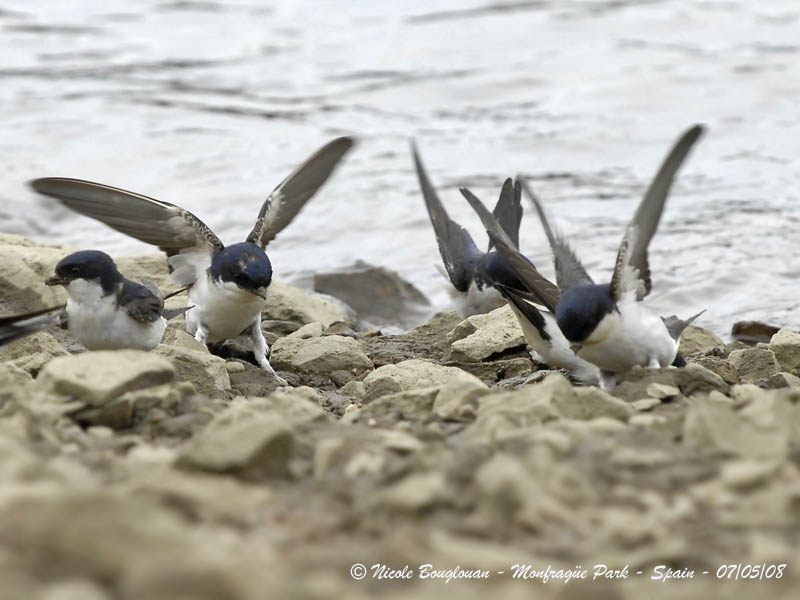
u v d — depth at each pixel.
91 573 5.73
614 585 6.50
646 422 9.40
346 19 45.09
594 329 11.65
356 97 35.31
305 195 16.05
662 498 7.51
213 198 27.27
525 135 30.86
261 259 14.41
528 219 24.72
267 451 8.04
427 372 12.91
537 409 9.66
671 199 25.59
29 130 31.81
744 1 44.38
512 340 15.03
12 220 25.84
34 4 48.88
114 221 14.59
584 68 36.50
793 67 35.12
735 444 8.37
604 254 22.61
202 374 12.55
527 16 43.84
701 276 21.31
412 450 8.51
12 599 5.37
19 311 15.80
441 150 30.22
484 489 7.25
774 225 23.66
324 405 12.79
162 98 35.28
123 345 12.38
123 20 46.34
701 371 11.30
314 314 18.31
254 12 47.22
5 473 7.00
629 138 30.33
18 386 10.36
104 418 9.91
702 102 32.78
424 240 24.56
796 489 7.29
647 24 41.75
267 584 5.78
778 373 13.08
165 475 7.47
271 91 36.25
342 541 6.84
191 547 5.84
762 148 29.03
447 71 37.28
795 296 20.42
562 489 7.50
